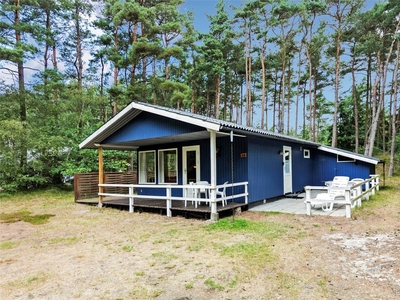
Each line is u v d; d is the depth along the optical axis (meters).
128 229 6.26
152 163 10.75
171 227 6.24
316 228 5.61
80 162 14.09
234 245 4.61
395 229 5.36
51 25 17.22
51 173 13.73
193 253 4.34
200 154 9.21
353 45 21.06
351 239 4.79
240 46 25.09
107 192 11.97
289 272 3.47
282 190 10.13
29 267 4.04
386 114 27.02
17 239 5.79
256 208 8.12
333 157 12.54
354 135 23.92
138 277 3.50
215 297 2.91
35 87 13.48
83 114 15.25
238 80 29.34
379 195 10.20
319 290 2.97
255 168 8.47
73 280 3.48
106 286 3.27
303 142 10.67
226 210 7.17
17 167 12.35
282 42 24.00
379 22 17.73
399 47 17.78
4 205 10.41
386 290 2.91
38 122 13.74
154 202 8.95
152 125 8.25
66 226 6.87
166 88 15.30
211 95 29.67
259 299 2.84
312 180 12.96
